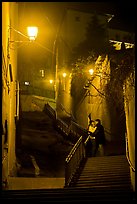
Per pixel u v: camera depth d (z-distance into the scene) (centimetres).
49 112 2997
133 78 873
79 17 3862
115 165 1261
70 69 3045
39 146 2002
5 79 963
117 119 1966
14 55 1512
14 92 1507
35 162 1648
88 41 3053
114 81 1477
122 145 1892
